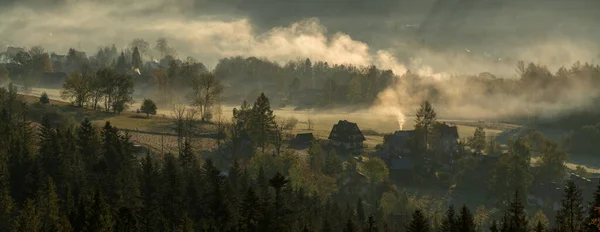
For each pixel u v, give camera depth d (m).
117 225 64.62
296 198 92.38
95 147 101.62
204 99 193.75
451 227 73.06
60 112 160.25
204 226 67.56
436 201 122.06
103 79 189.12
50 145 93.94
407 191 128.62
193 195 78.62
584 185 122.00
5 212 68.06
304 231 70.81
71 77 193.25
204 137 154.38
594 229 64.56
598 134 171.12
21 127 112.25
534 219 96.56
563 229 73.19
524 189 120.25
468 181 132.25
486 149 161.38
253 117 146.25
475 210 116.69
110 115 179.38
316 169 122.81
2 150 90.81
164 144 141.12
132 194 79.75
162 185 83.69
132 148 108.56
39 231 63.81
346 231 76.94
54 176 83.44
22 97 178.75
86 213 64.12
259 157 116.88
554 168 131.62
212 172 89.12
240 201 84.12
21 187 79.38
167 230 68.94
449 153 159.00
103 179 84.38
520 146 142.62
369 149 159.75
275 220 66.75
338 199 116.00
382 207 104.19
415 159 148.50
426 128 162.62
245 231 66.00
